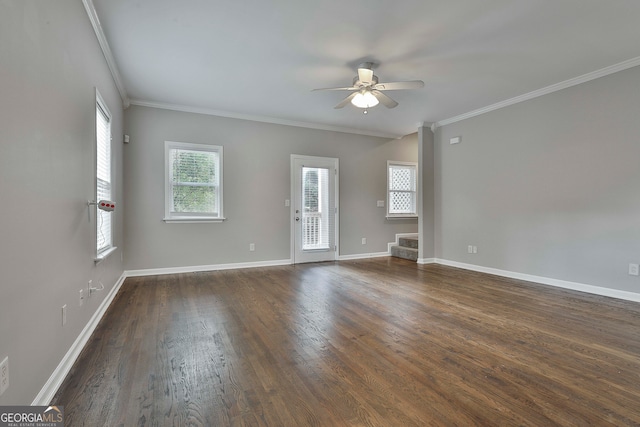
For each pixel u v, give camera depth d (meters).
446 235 5.67
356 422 1.54
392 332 2.63
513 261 4.61
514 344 2.40
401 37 2.95
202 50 3.18
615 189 3.55
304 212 5.84
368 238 6.51
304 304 3.38
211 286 4.09
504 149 4.70
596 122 3.69
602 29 2.82
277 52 3.22
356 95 3.55
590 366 2.07
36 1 1.55
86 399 1.70
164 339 2.48
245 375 1.96
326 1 2.44
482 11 2.56
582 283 3.85
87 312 2.46
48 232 1.68
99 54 2.85
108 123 3.32
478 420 1.55
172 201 4.83
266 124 5.46
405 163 6.88
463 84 4.04
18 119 1.37
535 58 3.36
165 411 1.61
